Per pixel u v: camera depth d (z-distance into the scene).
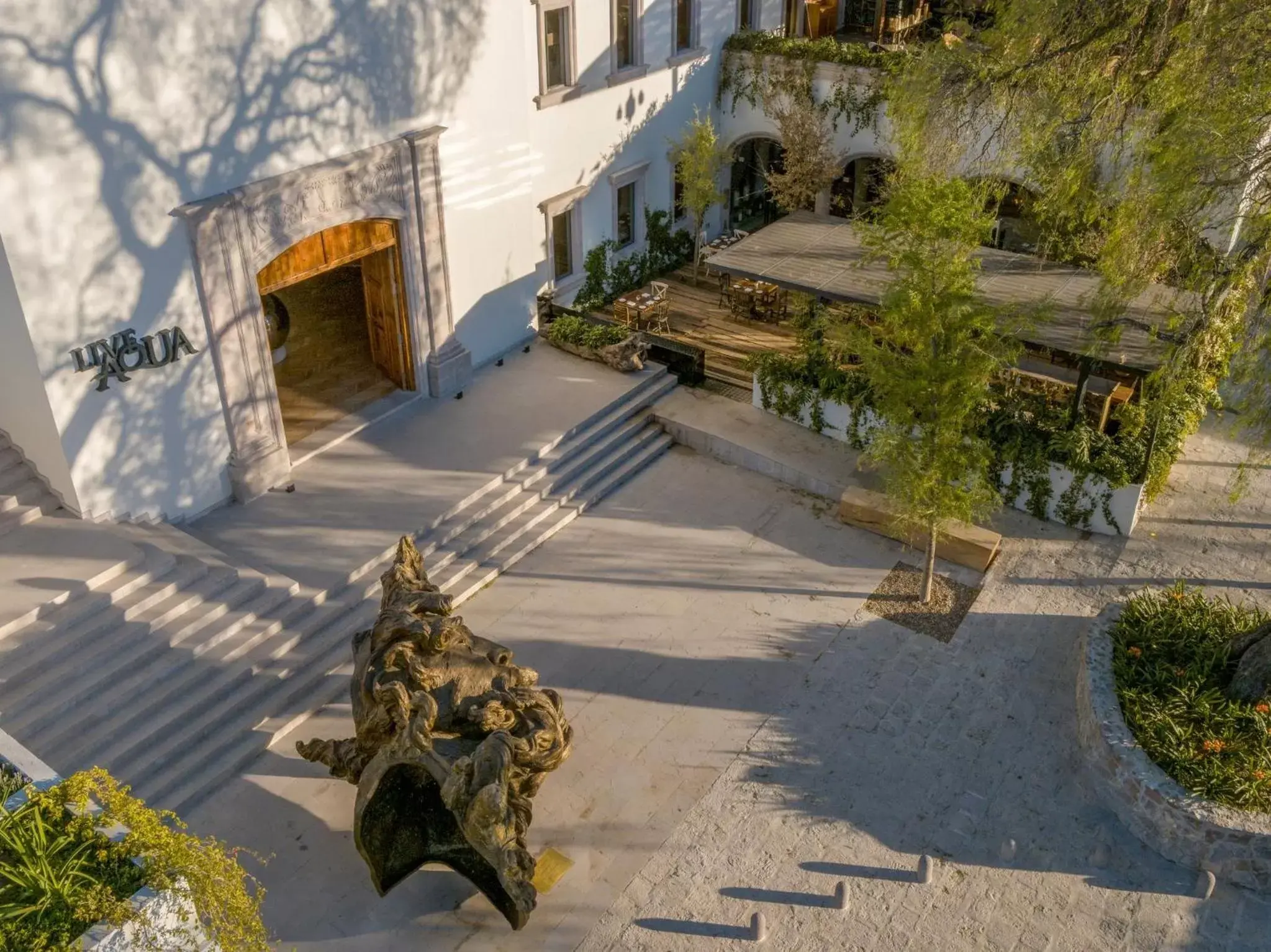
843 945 12.03
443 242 19.72
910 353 19.61
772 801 13.72
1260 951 11.98
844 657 15.98
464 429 19.77
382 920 12.20
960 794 13.86
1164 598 15.97
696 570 17.72
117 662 13.80
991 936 12.12
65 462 15.01
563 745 12.25
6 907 8.26
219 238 15.84
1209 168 13.88
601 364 22.05
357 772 12.73
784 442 20.42
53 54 13.23
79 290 14.38
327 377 21.12
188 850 8.95
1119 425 19.34
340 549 16.55
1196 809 12.65
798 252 21.33
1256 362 14.61
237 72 15.37
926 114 18.36
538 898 12.47
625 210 26.19
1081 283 19.56
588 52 22.91
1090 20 16.30
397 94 17.91
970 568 17.86
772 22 28.67
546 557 18.00
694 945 12.00
